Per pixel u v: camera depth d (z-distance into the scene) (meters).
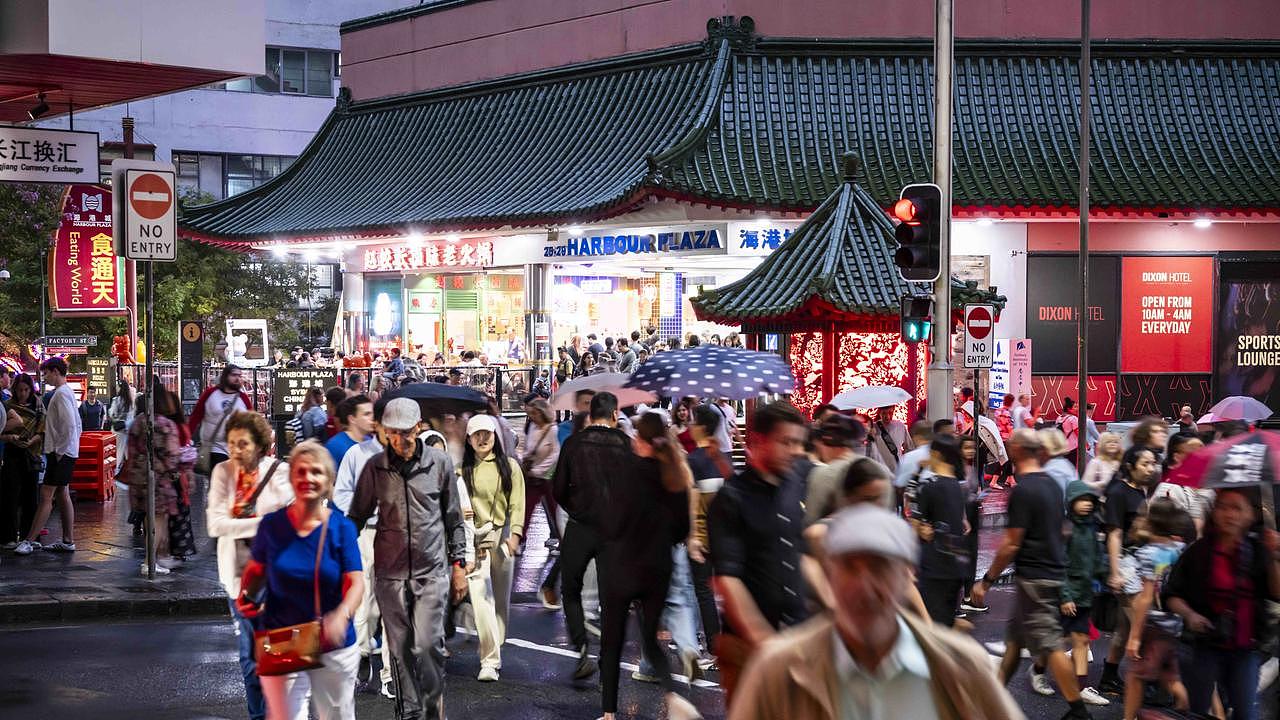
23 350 43.28
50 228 46.16
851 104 32.94
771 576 7.02
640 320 39.16
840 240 22.06
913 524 9.58
